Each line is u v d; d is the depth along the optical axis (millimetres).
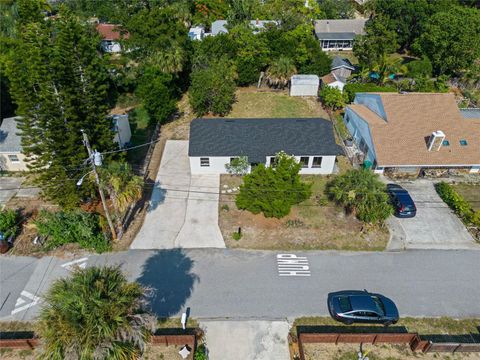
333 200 29578
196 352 18438
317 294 22062
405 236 26281
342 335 19062
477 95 47969
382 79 48125
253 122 33906
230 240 25656
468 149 31719
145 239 25609
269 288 22328
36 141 26375
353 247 25312
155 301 21375
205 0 66875
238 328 20047
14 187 30797
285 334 19859
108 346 13547
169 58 40625
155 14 42688
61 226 24203
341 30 64875
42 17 44594
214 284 22484
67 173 26219
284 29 50656
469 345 18656
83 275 14797
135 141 37531
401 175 32281
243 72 46500
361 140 35125
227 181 31609
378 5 62469
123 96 46656
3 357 18453
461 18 46875
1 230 25250
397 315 20281
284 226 26875
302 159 32156
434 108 33812
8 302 21203
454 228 27125
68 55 23859
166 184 31078
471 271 23859
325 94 42688
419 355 19047
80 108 25312
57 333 13539
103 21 66938
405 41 62375
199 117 41250
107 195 29375
